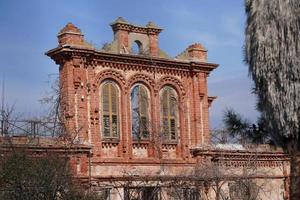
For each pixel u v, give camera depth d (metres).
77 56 35.50
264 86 20.20
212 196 39.03
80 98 35.53
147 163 37.53
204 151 39.25
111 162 36.09
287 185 42.41
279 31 19.83
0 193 27.23
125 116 37.22
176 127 39.28
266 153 41.41
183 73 39.81
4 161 27.70
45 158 29.36
